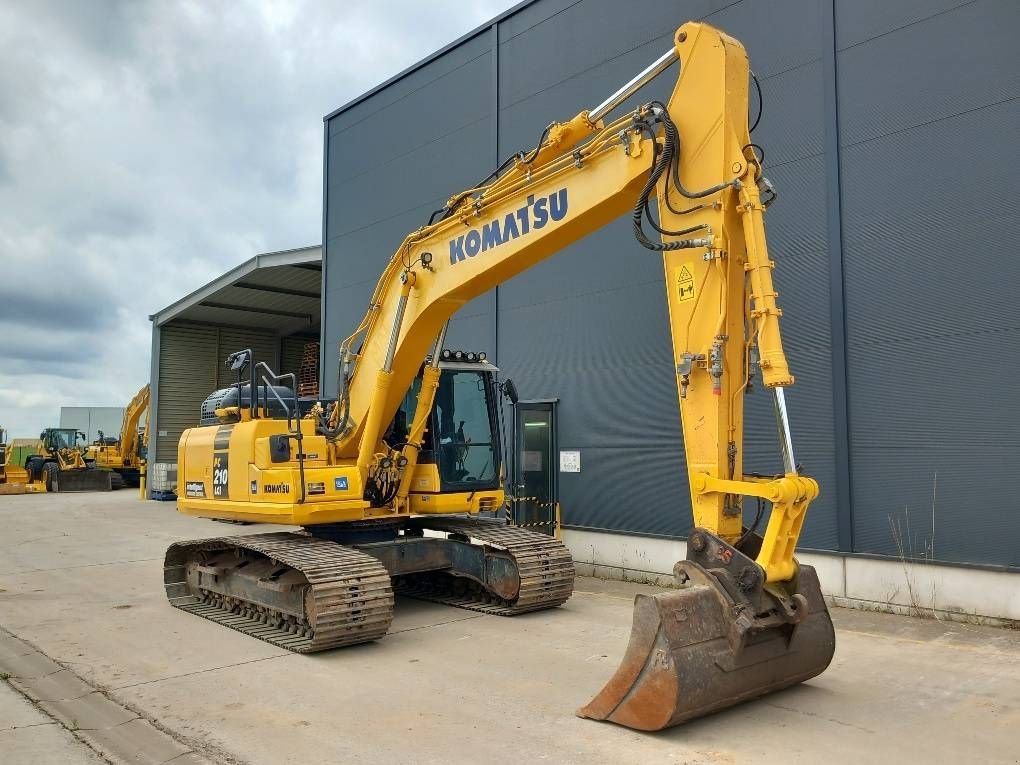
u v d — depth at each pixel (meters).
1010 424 7.54
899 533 8.16
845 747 4.58
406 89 14.52
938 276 8.05
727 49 5.30
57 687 6.03
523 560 8.22
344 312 15.79
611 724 4.99
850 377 8.59
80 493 29.56
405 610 8.72
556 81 11.79
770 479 5.06
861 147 8.65
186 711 5.39
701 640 4.73
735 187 5.11
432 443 8.78
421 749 4.64
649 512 10.36
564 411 11.45
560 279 11.69
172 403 25.91
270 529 16.38
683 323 5.37
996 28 7.80
